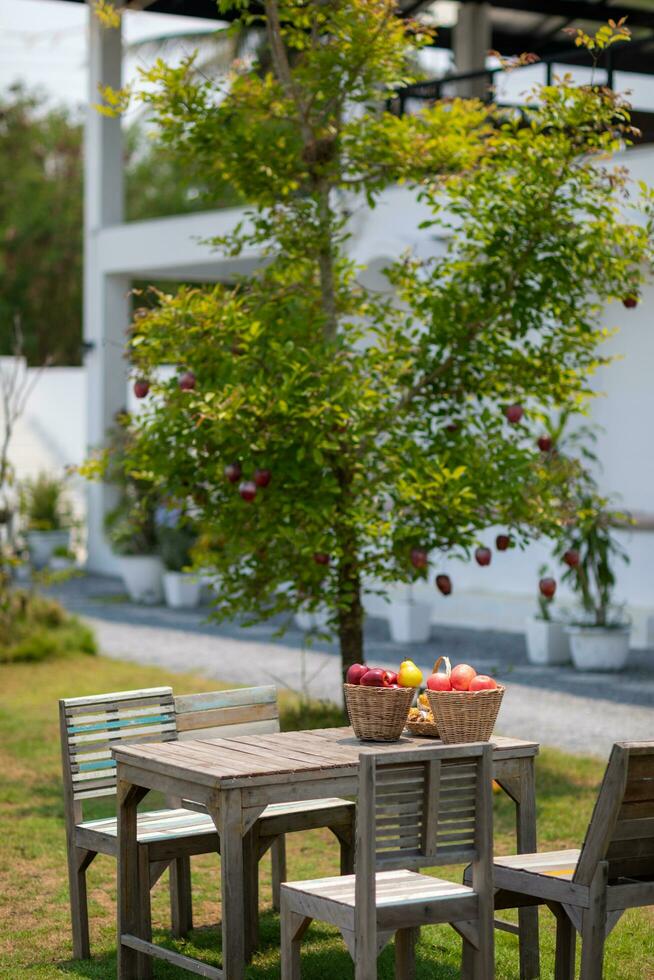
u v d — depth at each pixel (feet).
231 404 24.20
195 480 26.89
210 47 86.48
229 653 45.21
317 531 26.08
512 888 14.96
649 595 45.06
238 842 14.89
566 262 26.07
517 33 62.85
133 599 61.87
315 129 27.94
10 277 120.16
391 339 28.53
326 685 38.19
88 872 22.00
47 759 30.17
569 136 26.48
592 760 28.32
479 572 52.34
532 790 16.80
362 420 26.55
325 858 22.39
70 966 17.33
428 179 27.73
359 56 26.53
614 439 48.29
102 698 18.40
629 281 26.43
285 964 14.51
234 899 14.92
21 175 121.19
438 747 13.70
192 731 19.03
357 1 25.89
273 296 27.78
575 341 27.30
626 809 14.14
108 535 63.26
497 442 27.35
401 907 13.60
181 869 18.66
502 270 26.58
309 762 15.57
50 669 42.68
